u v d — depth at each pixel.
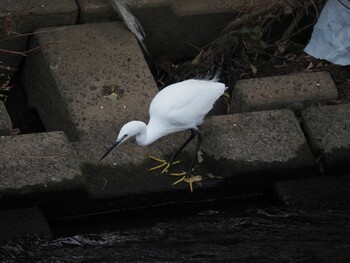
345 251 10.18
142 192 10.68
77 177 10.38
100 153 10.92
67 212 10.62
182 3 13.20
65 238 10.31
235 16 13.34
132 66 12.07
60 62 11.97
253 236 10.52
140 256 10.08
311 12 13.70
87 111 11.40
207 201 11.09
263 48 13.32
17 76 12.89
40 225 10.17
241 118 11.42
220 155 11.02
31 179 10.27
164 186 10.76
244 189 11.13
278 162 10.97
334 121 11.52
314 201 10.88
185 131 11.48
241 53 13.30
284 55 13.52
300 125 11.69
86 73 11.88
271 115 11.48
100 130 11.20
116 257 10.07
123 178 10.74
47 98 12.09
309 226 10.65
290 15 13.74
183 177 10.85
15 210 10.30
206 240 10.44
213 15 13.23
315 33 13.15
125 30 12.59
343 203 10.89
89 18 12.69
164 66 13.41
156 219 10.84
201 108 10.84
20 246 9.98
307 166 11.06
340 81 12.81
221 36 13.29
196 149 10.98
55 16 12.51
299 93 12.12
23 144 10.64
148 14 12.90
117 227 10.66
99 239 10.39
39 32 12.34
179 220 10.82
